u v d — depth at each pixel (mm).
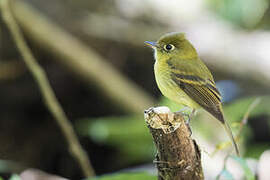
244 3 13000
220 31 13547
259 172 7695
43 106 12438
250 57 12898
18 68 12227
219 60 12789
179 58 8188
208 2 13891
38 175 9133
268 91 12539
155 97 13266
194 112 7941
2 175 9828
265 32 13750
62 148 12297
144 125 8344
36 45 12508
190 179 5711
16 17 11969
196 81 7914
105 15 13594
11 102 12305
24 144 12180
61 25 13055
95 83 12102
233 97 12406
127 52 13305
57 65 12797
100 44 13211
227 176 5902
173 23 13734
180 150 5586
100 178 6605
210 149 8461
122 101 11906
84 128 11695
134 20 13633
